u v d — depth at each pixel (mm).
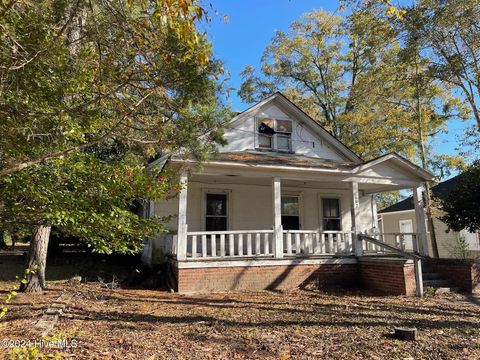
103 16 4906
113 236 4488
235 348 5387
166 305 8625
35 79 4324
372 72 20406
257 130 14547
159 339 5730
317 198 15711
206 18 4027
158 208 13383
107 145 9953
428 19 12617
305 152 14969
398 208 24266
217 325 6734
